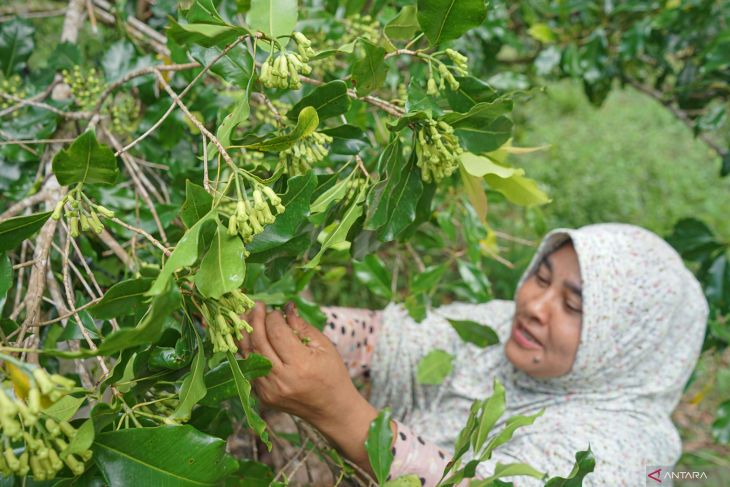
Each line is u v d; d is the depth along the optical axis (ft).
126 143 5.33
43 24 11.19
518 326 5.24
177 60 4.41
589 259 4.90
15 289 4.91
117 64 5.04
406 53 3.43
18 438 2.24
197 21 3.04
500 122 3.47
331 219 3.65
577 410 5.09
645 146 18.17
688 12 7.15
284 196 2.99
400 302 5.65
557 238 5.26
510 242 12.91
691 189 16.34
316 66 5.15
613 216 14.88
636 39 7.41
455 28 3.33
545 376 5.18
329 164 4.75
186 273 2.91
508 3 8.67
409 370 5.88
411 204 3.59
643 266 4.99
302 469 6.02
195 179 4.85
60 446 2.50
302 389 3.90
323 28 5.06
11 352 2.88
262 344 3.89
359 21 5.24
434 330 5.93
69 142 4.29
